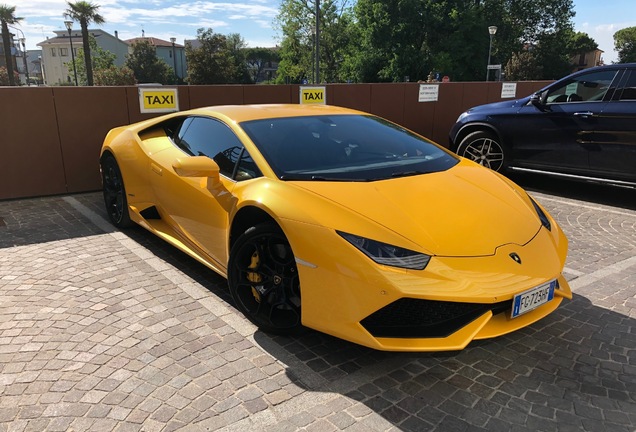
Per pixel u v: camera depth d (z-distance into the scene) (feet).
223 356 8.78
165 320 10.07
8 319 10.01
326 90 27.12
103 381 7.99
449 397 7.79
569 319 10.44
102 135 21.06
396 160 11.11
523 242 8.67
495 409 7.51
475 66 163.84
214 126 11.90
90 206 18.99
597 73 19.80
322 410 7.41
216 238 10.68
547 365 8.73
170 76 260.42
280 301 9.02
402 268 7.48
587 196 21.91
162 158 13.01
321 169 10.02
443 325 7.73
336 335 7.89
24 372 8.20
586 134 19.90
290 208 8.51
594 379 8.32
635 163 18.75
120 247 14.43
